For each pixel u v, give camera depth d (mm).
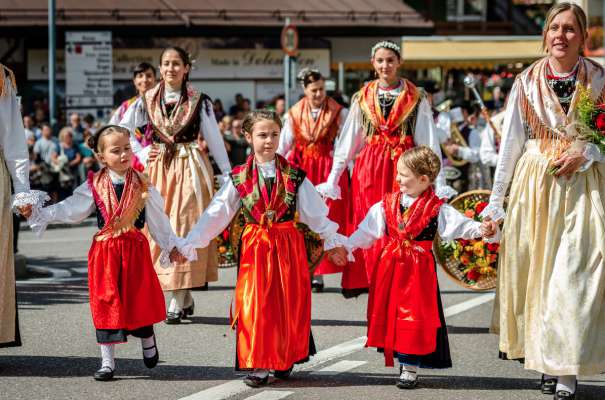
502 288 6777
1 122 7262
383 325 6875
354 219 9344
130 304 7020
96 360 7664
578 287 6312
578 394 6770
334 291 11148
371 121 9133
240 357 6703
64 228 19641
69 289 11281
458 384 6977
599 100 6641
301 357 6836
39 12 26766
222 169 9422
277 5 29125
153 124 9336
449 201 9750
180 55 9281
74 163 20281
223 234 10570
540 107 6672
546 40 6707
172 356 7820
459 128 15125
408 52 30766
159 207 7238
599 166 6523
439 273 12281
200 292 11008
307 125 11281
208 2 28688
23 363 7555
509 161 6875
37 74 27484
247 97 28859
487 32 38469
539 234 6566
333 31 29062
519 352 6707
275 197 6875
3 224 7195
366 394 6664
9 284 7277
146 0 28250
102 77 22328
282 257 6805
